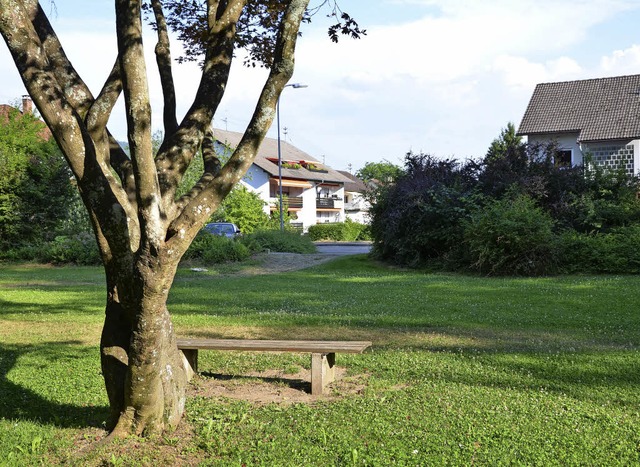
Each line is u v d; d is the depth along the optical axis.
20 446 6.05
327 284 21.30
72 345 11.05
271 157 73.06
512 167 28.09
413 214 27.23
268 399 7.61
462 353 9.97
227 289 20.05
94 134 6.27
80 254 32.84
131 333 5.88
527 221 23.38
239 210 51.62
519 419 6.55
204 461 5.56
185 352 8.58
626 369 8.84
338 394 7.77
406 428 6.30
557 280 21.11
